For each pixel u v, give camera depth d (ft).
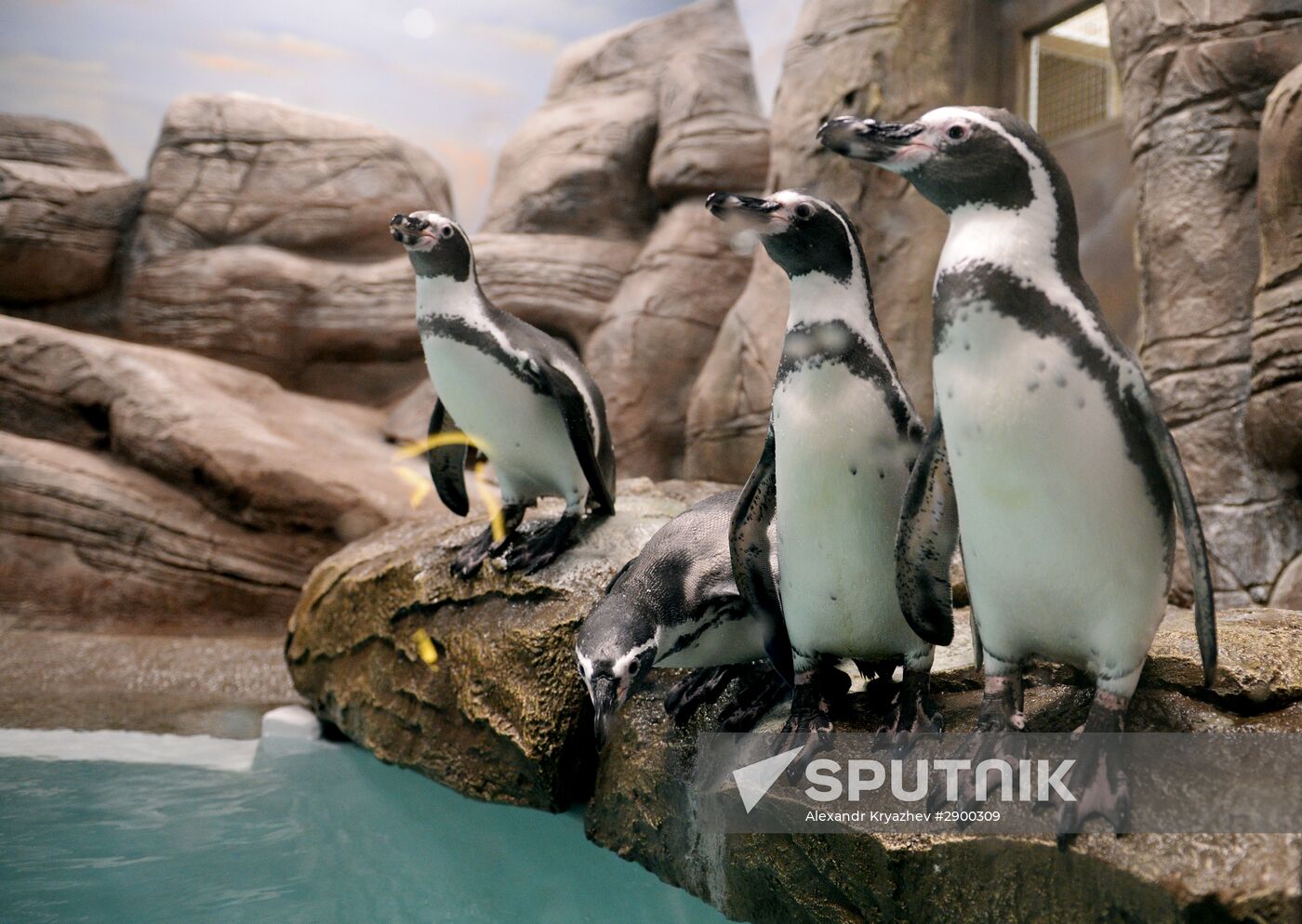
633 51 33.91
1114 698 7.09
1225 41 16.49
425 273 12.47
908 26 23.98
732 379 26.68
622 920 9.32
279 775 13.88
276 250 33.22
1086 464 6.57
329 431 29.12
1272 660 7.87
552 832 11.35
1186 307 16.83
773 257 8.20
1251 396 15.60
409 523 16.20
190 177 32.86
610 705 9.20
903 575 7.79
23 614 22.50
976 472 6.86
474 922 9.30
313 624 15.55
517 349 12.30
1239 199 16.46
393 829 11.75
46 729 15.78
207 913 9.42
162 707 17.12
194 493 24.71
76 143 33.68
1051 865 6.66
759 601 9.50
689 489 16.69
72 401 26.23
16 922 9.11
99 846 11.14
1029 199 6.78
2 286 31.22
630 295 30.42
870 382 7.93
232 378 29.22
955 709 8.55
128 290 32.14
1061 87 22.70
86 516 23.54
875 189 24.38
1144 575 6.84
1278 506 15.71
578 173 32.12
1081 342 6.52
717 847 9.08
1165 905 6.05
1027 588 7.07
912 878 7.38
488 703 12.12
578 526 13.50
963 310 6.75
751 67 31.94
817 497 8.08
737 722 9.78
